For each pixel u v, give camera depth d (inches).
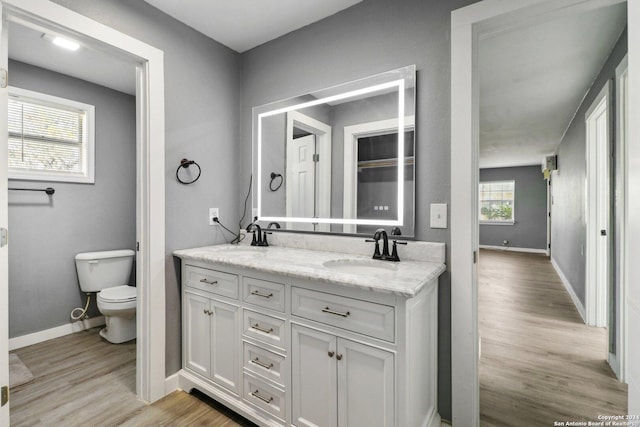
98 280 109.6
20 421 64.2
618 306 81.4
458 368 58.7
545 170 261.0
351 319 49.4
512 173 329.4
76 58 96.4
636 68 27.6
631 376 28.7
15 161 98.9
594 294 116.4
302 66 81.2
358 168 72.1
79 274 108.8
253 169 91.0
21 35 83.2
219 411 67.9
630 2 28.8
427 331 55.4
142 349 71.6
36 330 101.5
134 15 68.1
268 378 59.6
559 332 110.1
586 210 120.4
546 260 262.5
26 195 99.6
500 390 75.7
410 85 64.6
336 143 75.4
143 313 71.7
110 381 79.2
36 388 75.9
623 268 78.3
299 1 71.2
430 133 62.9
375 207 69.7
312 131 79.3
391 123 67.4
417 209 64.3
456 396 59.1
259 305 60.7
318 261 61.9
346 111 73.7
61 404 69.9
